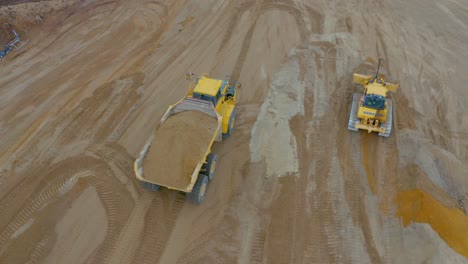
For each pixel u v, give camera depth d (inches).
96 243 420.2
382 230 437.1
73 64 673.0
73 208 452.1
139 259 407.5
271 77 643.5
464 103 605.6
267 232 433.4
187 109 498.6
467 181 489.4
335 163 510.3
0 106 589.0
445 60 690.2
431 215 428.8
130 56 690.8
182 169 430.0
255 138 539.5
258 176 492.1
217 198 466.3
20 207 454.3
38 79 641.0
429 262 398.0
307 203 462.9
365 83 600.7
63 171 493.7
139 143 534.9
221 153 518.9
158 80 638.5
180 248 417.1
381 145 535.8
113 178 486.9
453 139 546.0
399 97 611.2
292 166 504.1
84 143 532.1
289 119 569.3
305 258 410.9
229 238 427.2
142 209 453.1
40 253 411.2
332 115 579.2
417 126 562.6
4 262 403.9
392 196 472.1
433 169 491.8
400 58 692.1
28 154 517.0
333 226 440.1
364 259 410.6
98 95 609.0
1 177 487.5
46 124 561.0
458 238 408.8
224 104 531.2
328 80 640.4
